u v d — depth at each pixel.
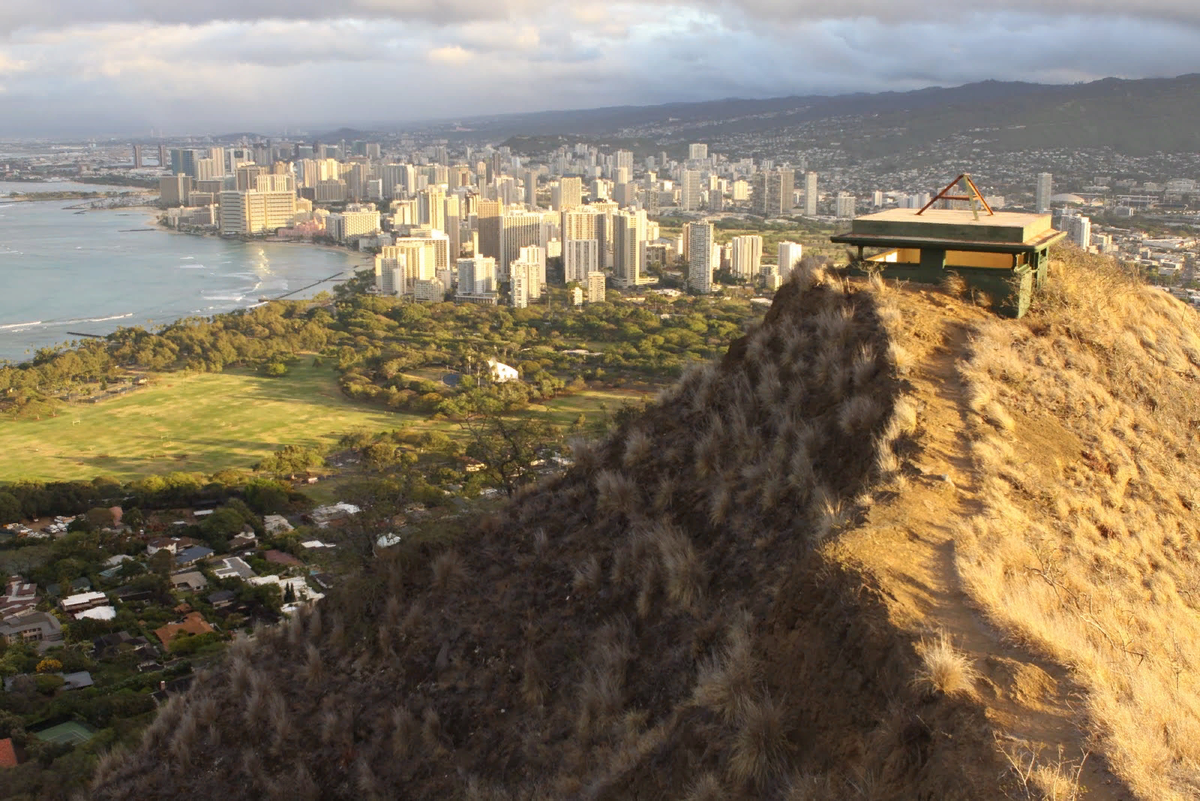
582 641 11.20
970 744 6.32
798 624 8.02
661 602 10.62
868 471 9.85
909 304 12.52
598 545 12.23
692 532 11.28
